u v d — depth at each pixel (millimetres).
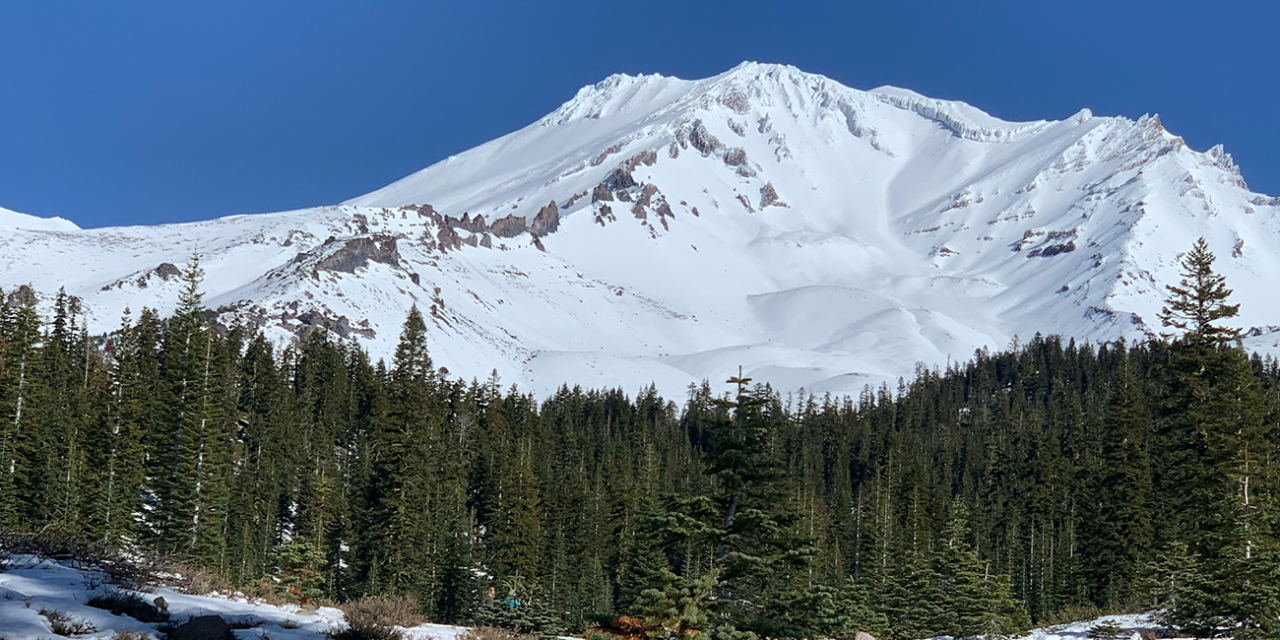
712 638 19844
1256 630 25703
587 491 87438
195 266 69125
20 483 58000
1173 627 29812
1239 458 42750
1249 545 35625
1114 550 62406
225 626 12766
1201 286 45219
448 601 64375
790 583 23359
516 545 71312
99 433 63250
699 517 23750
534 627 31344
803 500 88125
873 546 76188
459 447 95500
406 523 67438
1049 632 35438
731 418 23969
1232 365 43781
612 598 74688
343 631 14172
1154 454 65812
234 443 75375
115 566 16203
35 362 63125
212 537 58438
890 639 45625
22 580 14016
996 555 83438
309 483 76438
